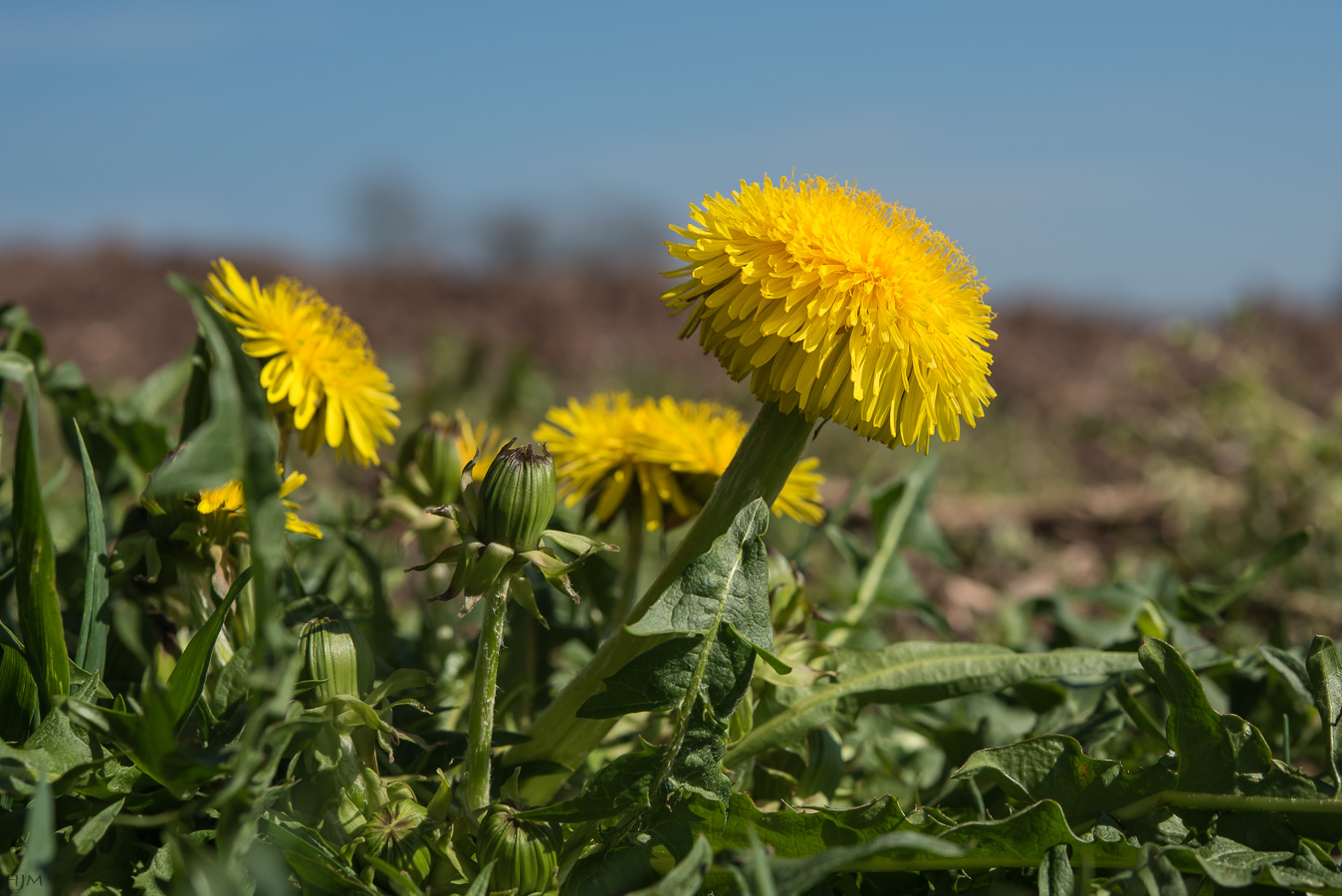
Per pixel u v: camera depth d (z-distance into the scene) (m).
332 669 0.35
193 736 0.36
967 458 1.37
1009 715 0.46
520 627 0.43
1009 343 2.95
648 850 0.36
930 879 0.36
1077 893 0.35
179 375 0.45
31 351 0.43
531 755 0.37
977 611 0.79
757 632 0.36
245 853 0.34
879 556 0.47
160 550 0.37
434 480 0.42
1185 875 0.36
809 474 0.41
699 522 0.37
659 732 0.40
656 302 3.42
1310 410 1.52
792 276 0.35
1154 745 0.42
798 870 0.33
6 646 0.35
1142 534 0.95
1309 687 0.38
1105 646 0.46
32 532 0.34
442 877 0.35
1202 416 1.10
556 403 1.53
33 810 0.33
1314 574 0.75
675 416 0.42
